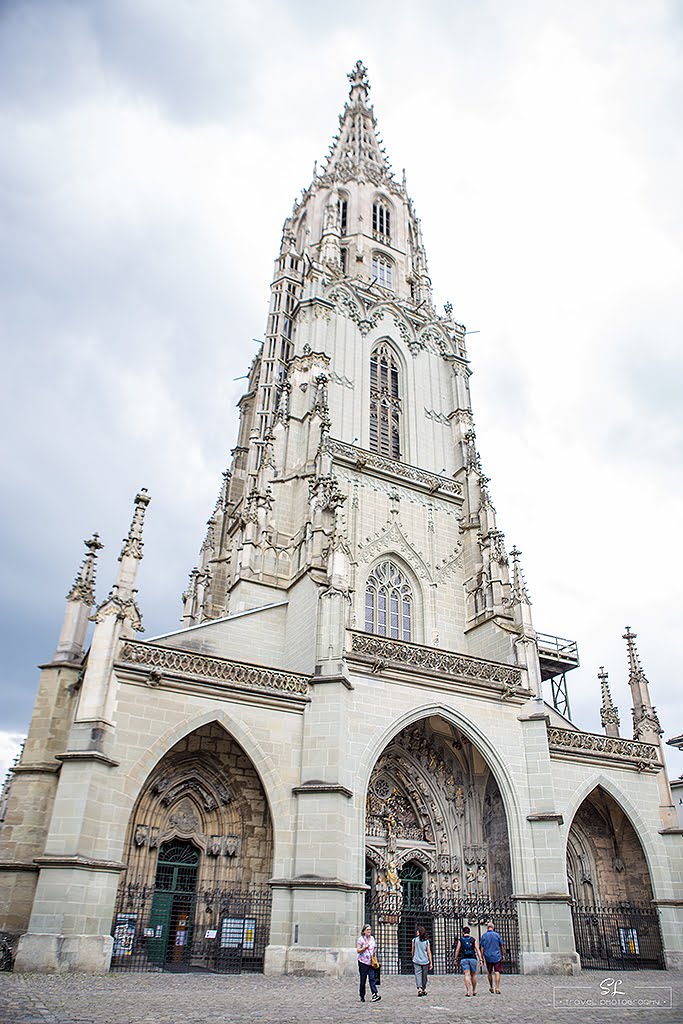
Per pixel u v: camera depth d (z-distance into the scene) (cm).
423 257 8081
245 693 3303
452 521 5706
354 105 9494
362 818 3312
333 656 3522
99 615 3166
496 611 4850
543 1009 1977
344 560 3875
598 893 4216
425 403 6462
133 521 3831
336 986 2509
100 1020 1499
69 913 2584
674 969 3738
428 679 3822
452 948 3659
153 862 3238
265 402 6219
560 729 4231
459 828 4066
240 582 4659
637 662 4862
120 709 3034
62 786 2809
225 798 3475
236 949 3039
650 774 4347
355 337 6431
